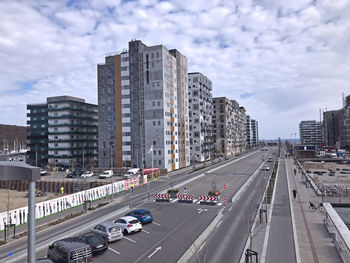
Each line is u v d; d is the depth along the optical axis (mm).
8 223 30609
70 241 19844
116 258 20484
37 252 22219
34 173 8828
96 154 122000
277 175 70062
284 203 38438
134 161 87438
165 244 23125
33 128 112812
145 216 29359
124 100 89625
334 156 130625
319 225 28016
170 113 89375
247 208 35906
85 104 117062
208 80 139625
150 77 86250
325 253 20828
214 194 42375
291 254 20703
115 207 39000
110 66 92250
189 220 30453
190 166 100562
